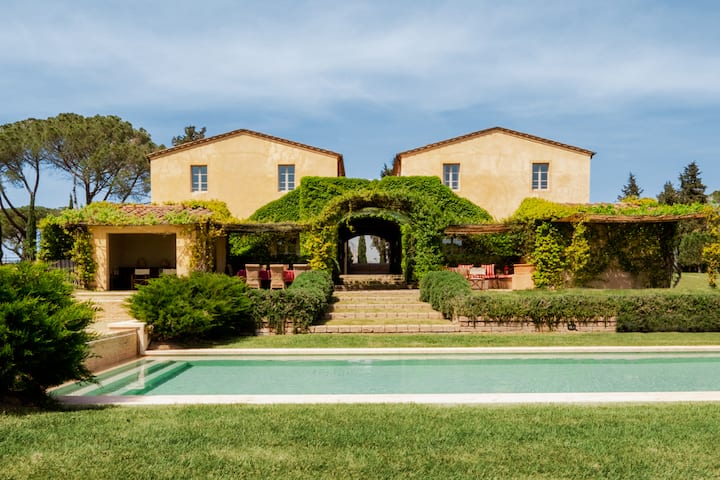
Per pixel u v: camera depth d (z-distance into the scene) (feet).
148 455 12.66
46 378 19.02
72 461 12.29
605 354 31.45
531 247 59.98
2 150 102.17
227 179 76.28
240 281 39.34
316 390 23.44
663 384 24.48
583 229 59.16
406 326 38.60
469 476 11.51
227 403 18.43
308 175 76.43
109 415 16.55
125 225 55.42
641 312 38.37
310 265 55.21
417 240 54.80
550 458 12.58
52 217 57.26
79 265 55.52
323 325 39.55
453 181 77.00
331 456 12.64
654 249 65.77
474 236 74.08
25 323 18.20
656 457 12.67
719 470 11.92
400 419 15.88
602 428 14.94
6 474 11.53
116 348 29.84
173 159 76.54
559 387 23.86
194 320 33.47
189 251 56.18
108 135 114.62
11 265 19.74
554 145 76.95
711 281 56.49
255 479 11.28
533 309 38.29
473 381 25.20
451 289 42.42
